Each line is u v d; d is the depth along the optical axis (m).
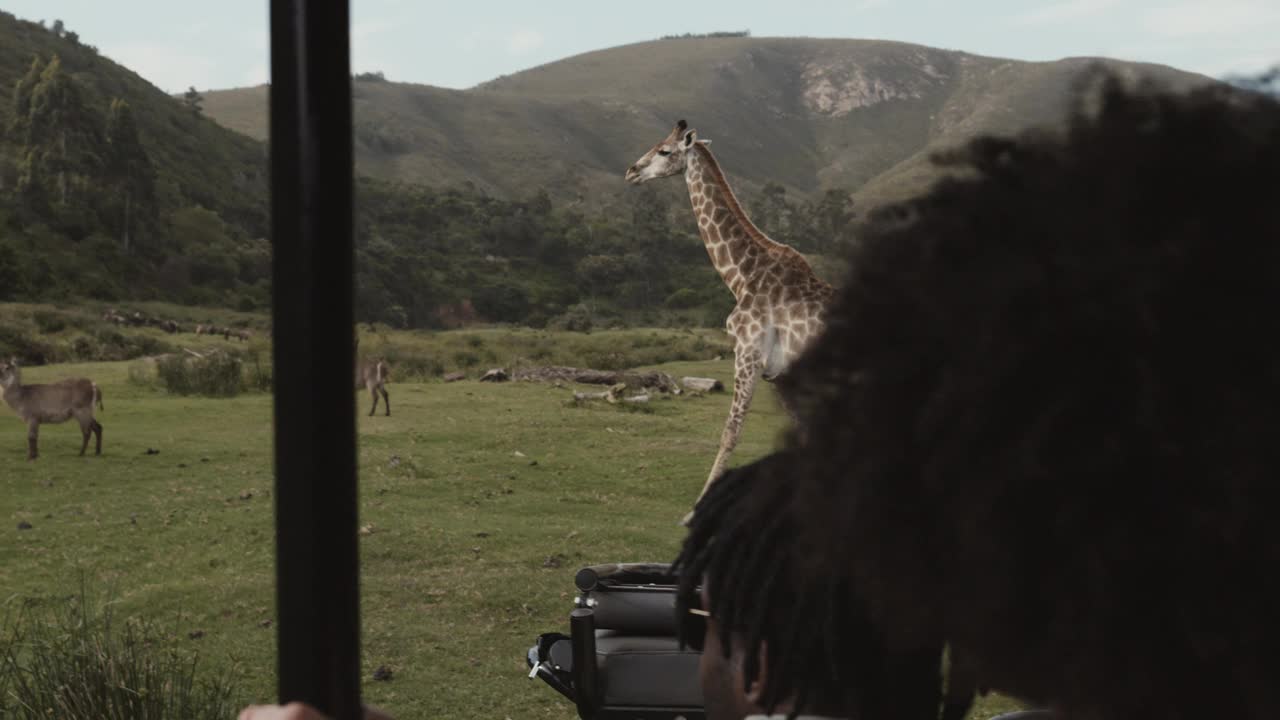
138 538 6.97
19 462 9.91
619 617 2.45
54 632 4.78
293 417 0.60
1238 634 0.46
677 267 119.69
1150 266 0.46
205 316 71.12
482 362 31.86
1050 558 0.48
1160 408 0.45
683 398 17.72
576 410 14.80
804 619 0.70
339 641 0.61
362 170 168.25
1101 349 0.47
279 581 0.61
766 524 0.72
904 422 0.53
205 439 11.45
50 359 29.61
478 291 103.88
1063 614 0.48
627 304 111.38
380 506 8.03
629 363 33.81
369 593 5.60
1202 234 0.47
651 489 9.15
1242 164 0.47
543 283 111.25
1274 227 0.46
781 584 0.71
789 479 0.67
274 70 0.61
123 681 3.51
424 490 8.79
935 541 0.52
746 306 8.81
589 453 11.00
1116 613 0.47
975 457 0.49
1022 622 0.50
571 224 122.56
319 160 0.60
